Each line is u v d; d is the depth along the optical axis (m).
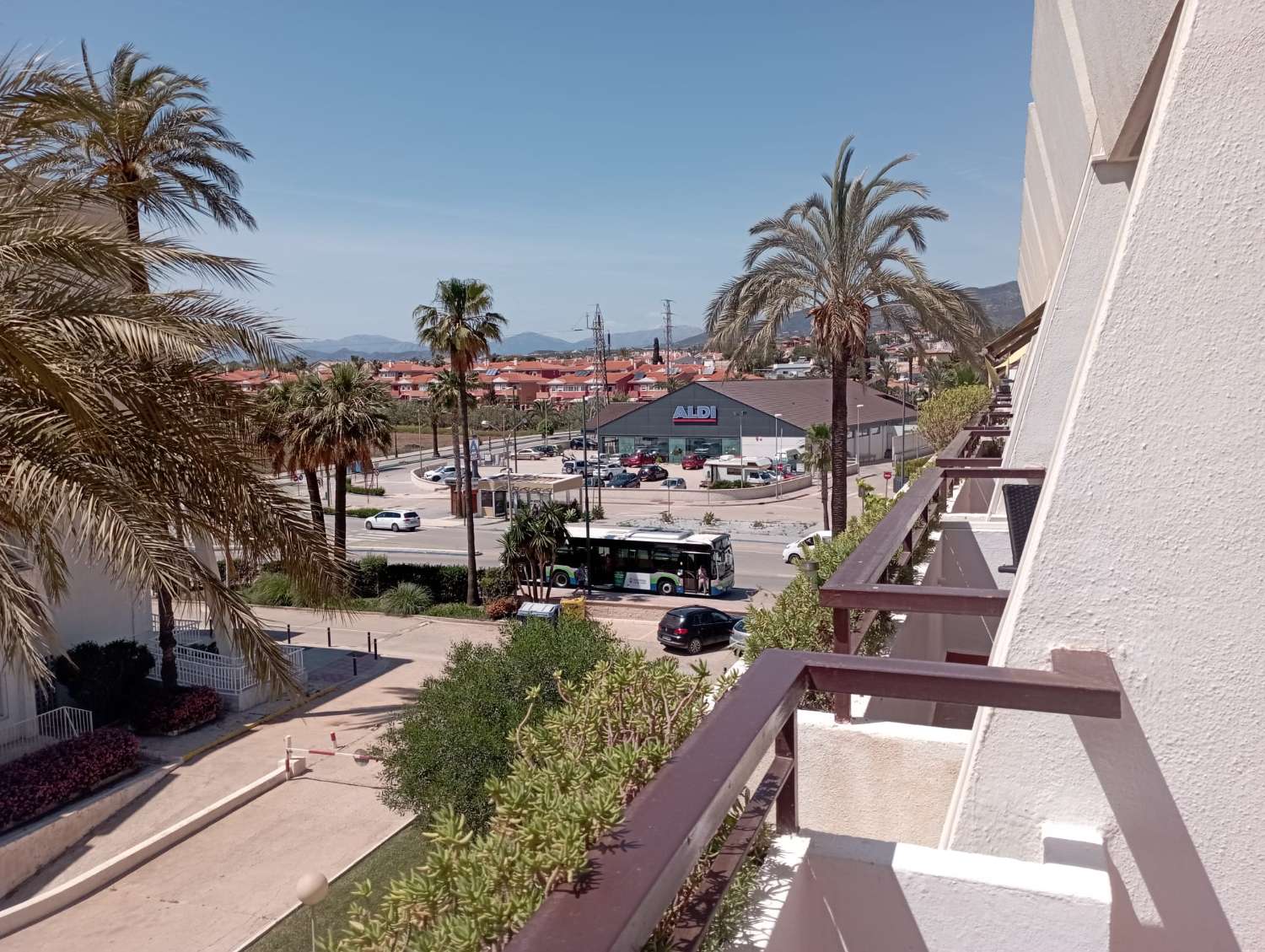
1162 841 2.53
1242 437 2.41
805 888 2.41
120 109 8.40
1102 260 6.56
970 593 3.03
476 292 31.77
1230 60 2.39
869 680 2.45
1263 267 2.38
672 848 1.57
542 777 2.10
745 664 3.63
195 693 18.77
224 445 8.67
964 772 2.74
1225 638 2.45
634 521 47.09
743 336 20.53
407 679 22.44
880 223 19.36
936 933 2.32
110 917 11.83
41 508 7.25
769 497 55.81
